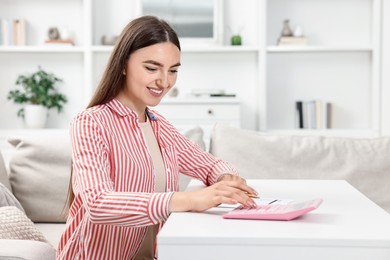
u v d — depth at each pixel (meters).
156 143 2.07
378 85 5.47
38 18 5.71
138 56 1.83
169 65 1.84
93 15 5.70
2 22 5.47
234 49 5.45
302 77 5.73
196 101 5.27
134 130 1.94
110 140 1.86
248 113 5.75
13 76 5.73
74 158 1.76
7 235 2.19
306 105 5.54
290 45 5.47
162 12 5.71
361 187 2.77
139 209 1.60
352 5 5.70
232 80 5.74
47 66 5.73
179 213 1.60
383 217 1.57
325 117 5.54
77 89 5.75
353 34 5.71
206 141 5.28
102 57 5.70
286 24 5.51
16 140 3.05
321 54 5.71
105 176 1.72
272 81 5.74
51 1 5.71
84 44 5.45
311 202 1.60
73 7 5.73
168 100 5.25
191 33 5.71
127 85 1.90
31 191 2.97
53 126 5.77
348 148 2.84
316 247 1.33
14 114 5.74
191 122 5.28
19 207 2.65
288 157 2.80
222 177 2.13
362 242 1.32
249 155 2.81
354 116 5.73
